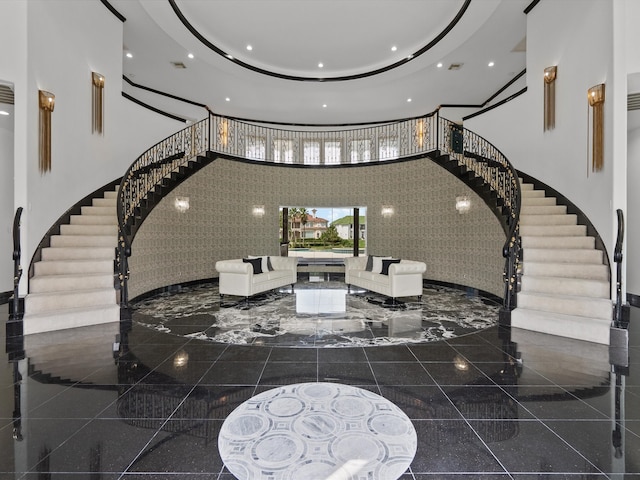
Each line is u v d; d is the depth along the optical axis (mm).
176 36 7207
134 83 9391
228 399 2584
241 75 8930
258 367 3205
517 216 4770
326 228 12742
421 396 2646
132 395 2637
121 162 7031
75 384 2818
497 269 6598
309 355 3523
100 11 6355
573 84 5520
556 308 4379
